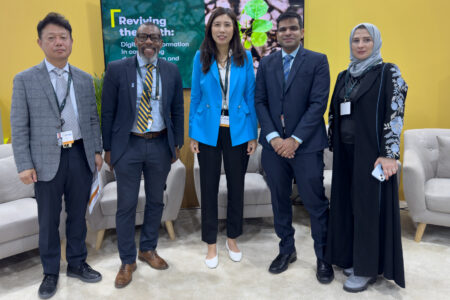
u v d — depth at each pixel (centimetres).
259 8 330
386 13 339
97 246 269
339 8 338
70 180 207
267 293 209
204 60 221
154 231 240
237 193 238
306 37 341
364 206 199
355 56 201
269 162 224
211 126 223
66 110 199
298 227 305
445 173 297
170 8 324
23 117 191
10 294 213
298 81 210
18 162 190
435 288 210
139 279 226
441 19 337
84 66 331
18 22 320
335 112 210
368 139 196
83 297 207
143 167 227
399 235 198
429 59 343
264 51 338
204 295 208
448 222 258
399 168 313
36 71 194
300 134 206
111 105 214
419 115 353
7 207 239
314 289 212
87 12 323
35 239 236
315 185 216
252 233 296
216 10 215
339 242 218
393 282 217
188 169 357
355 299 201
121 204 220
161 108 217
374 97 193
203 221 242
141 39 205
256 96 228
